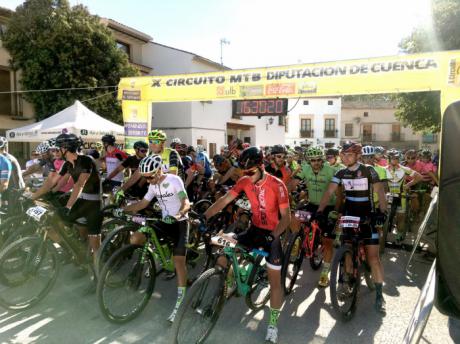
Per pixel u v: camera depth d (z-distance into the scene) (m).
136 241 3.66
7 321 3.39
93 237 4.21
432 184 7.68
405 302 3.99
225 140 23.25
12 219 4.43
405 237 6.78
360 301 4.02
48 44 13.95
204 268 4.65
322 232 4.48
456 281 1.52
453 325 3.42
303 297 4.14
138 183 5.20
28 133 9.12
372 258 3.77
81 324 3.35
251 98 7.86
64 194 4.64
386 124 42.34
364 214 3.88
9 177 4.92
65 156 4.07
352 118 42.75
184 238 3.58
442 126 1.56
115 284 3.38
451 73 6.10
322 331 3.34
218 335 3.23
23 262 3.62
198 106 20.81
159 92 8.69
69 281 4.34
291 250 4.10
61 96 14.12
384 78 6.71
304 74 7.34
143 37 20.58
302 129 40.62
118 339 3.11
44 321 3.40
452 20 12.84
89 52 14.69
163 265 3.77
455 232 1.51
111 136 6.80
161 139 5.27
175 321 2.68
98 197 4.28
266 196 3.11
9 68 14.99
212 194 6.53
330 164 5.42
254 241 3.23
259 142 26.72
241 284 3.18
